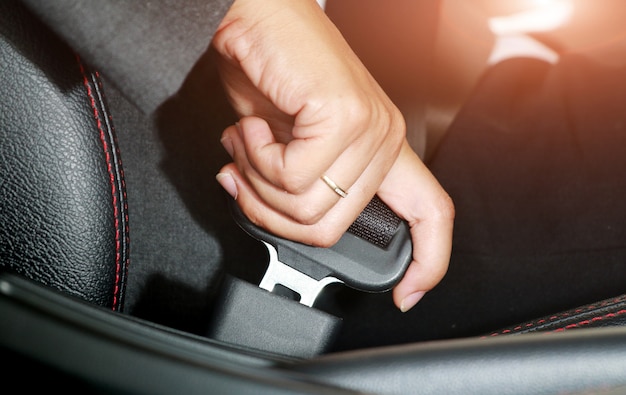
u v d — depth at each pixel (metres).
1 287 0.29
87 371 0.27
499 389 0.31
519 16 1.04
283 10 0.42
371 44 0.66
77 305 0.32
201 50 0.39
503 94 0.82
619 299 0.47
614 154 0.78
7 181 0.43
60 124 0.43
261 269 0.63
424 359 0.32
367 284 0.50
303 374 0.31
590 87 0.84
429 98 0.83
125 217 0.47
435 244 0.52
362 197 0.47
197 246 0.62
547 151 0.78
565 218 0.74
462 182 0.75
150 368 0.27
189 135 0.61
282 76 0.42
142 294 0.62
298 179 0.43
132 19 0.38
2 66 0.42
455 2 0.96
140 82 0.39
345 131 0.41
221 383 0.27
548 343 0.32
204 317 0.57
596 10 0.98
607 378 0.31
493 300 0.72
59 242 0.44
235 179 0.49
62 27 0.38
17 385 0.27
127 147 0.60
